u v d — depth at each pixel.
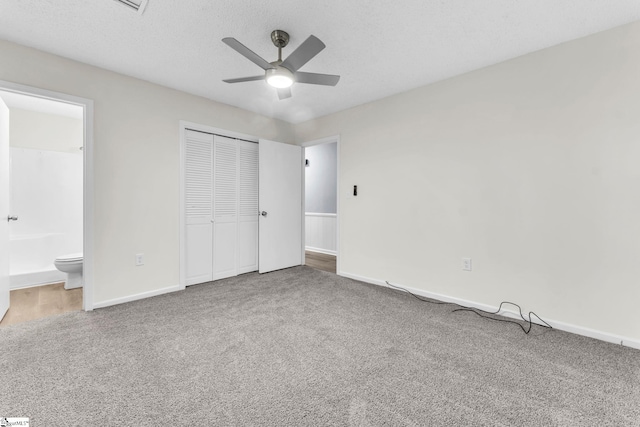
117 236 2.62
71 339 1.91
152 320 2.24
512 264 2.37
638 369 1.59
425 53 2.30
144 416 1.22
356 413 1.24
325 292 3.01
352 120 3.58
